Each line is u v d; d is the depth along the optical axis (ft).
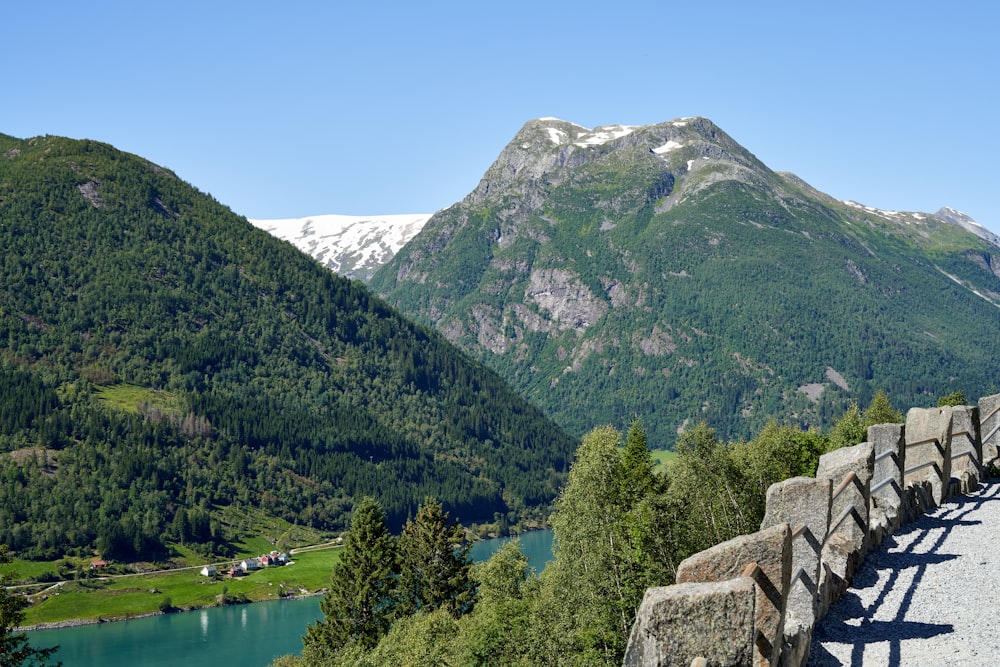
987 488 90.89
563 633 149.79
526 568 267.80
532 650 160.35
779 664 39.58
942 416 84.64
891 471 73.56
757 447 234.17
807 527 49.42
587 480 177.47
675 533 147.64
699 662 30.45
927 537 68.80
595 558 150.10
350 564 349.61
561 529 183.32
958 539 66.80
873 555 64.49
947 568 58.90
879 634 48.01
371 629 339.98
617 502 172.04
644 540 145.69
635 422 261.65
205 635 560.61
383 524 357.61
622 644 138.92
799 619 47.73
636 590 142.00
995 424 111.04
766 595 36.81
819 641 48.19
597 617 143.33
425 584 349.61
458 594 349.61
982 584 54.39
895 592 55.06
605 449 182.80
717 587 32.12
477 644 201.05
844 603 54.24
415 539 355.56
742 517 179.73
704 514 167.43
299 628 572.92
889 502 73.15
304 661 334.44
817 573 49.39
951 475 90.38
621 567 145.18
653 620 32.17
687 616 31.94
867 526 64.03
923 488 81.15
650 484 186.70
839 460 65.16
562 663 148.25
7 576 195.62
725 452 191.11
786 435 252.62
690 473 184.14
